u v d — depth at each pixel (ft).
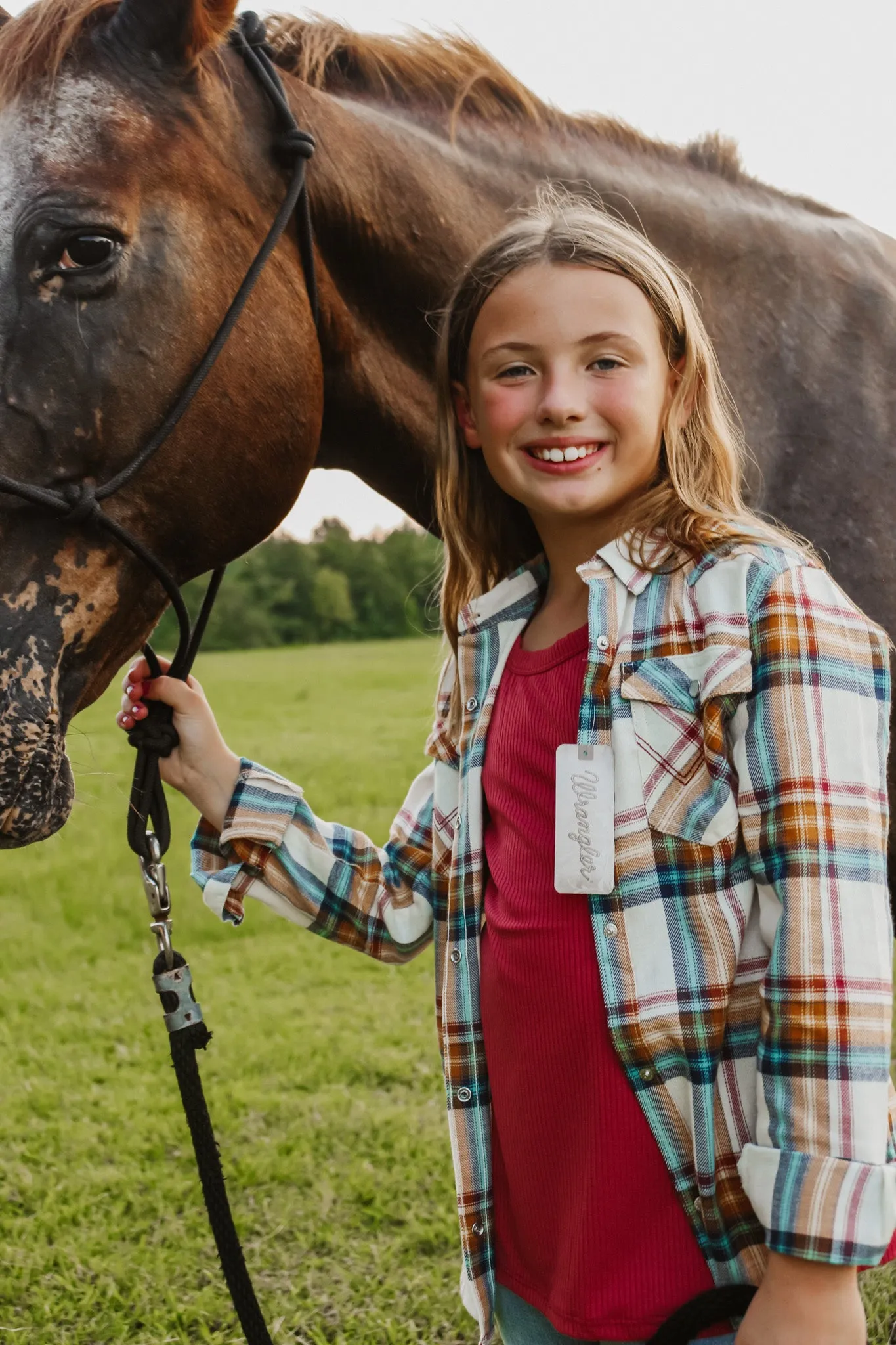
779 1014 2.73
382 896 3.93
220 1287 6.86
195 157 3.92
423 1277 6.82
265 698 47.29
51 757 3.67
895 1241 2.85
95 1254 7.24
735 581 3.04
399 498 5.39
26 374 3.58
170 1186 7.96
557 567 3.61
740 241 5.10
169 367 3.80
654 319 3.37
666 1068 2.93
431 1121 8.88
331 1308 6.63
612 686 3.08
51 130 3.70
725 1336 2.98
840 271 5.24
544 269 3.29
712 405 3.51
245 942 14.57
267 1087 9.70
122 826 21.94
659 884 2.95
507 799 3.33
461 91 5.01
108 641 3.97
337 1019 11.40
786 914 2.78
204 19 3.86
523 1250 3.25
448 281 4.80
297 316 4.26
